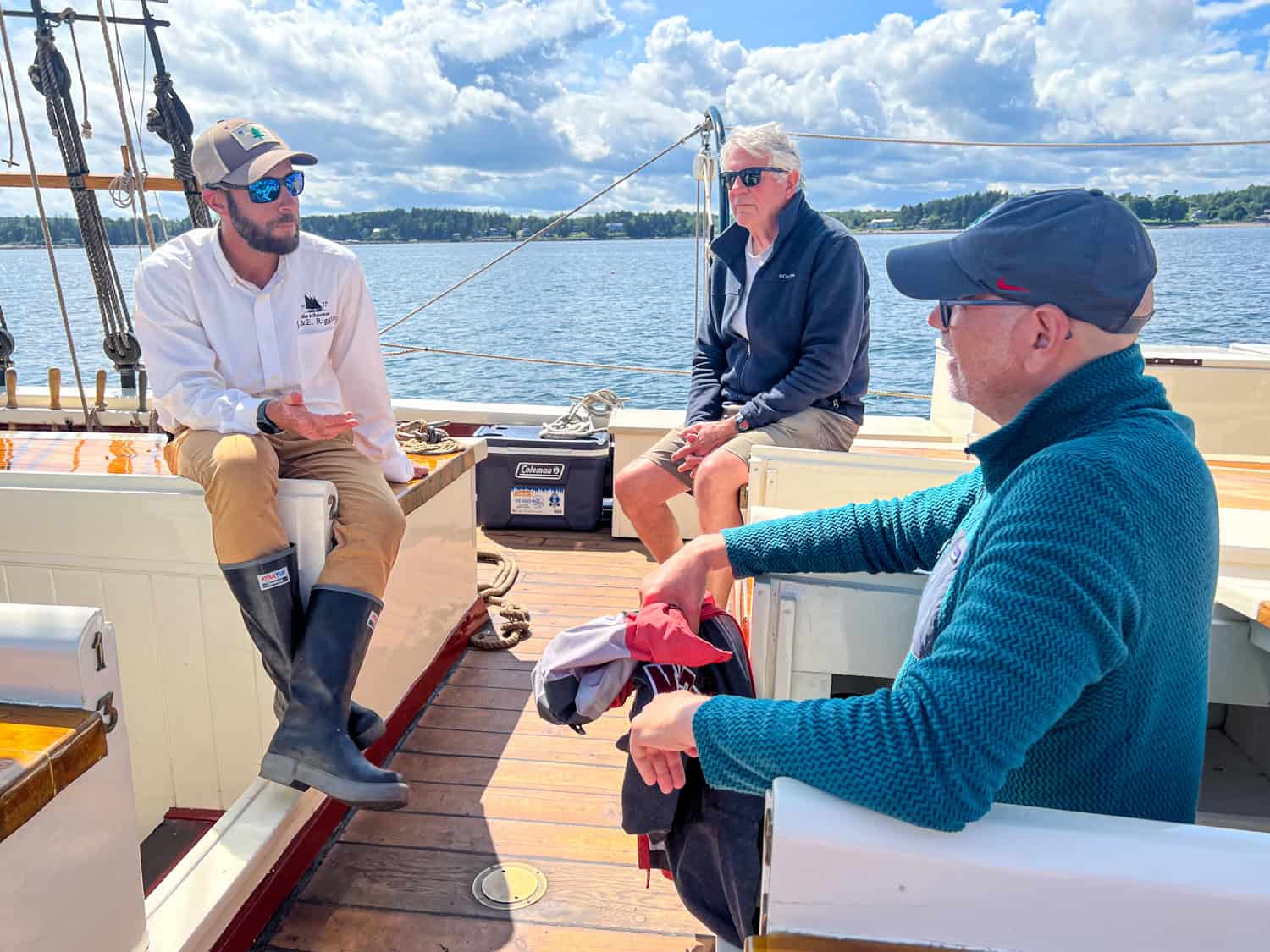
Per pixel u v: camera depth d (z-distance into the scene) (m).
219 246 2.00
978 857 0.77
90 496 1.99
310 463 2.00
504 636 3.06
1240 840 0.78
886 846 0.78
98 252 4.02
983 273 0.89
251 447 1.80
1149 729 0.86
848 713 0.82
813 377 2.62
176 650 2.06
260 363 2.04
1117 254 0.84
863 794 0.78
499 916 1.78
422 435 3.00
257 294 2.02
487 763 2.33
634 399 18.88
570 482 4.19
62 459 2.29
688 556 1.38
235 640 2.02
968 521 1.05
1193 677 0.88
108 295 4.07
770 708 0.87
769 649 1.47
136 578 2.03
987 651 0.77
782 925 0.81
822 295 2.62
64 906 1.08
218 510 1.78
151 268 1.97
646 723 0.97
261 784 1.87
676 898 1.84
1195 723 0.90
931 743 0.77
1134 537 0.78
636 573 3.75
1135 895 0.76
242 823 1.74
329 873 1.90
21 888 1.00
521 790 2.21
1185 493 0.82
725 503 2.55
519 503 4.23
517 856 1.97
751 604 1.48
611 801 2.18
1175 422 0.89
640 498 2.76
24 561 2.05
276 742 1.77
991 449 0.95
